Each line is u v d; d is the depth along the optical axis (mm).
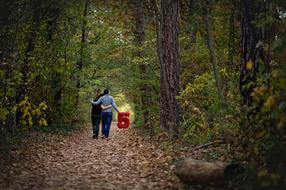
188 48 17297
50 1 13836
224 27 13875
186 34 17516
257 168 6609
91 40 25062
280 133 6457
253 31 8961
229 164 7156
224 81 12773
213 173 7102
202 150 10672
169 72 14391
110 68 25844
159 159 10711
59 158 11234
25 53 14375
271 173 6113
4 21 10398
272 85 6281
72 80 23266
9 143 10906
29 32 13500
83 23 22453
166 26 14461
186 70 17203
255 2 8750
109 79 30688
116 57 25609
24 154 10805
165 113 15727
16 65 11781
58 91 20078
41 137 15281
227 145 9633
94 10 24391
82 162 10891
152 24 23391
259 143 6855
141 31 22141
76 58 22734
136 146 14320
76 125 25250
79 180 8500
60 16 17828
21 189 7414
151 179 8562
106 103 19078
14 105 11641
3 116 10031
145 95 21844
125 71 23703
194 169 7336
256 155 6938
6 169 8750
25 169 9094
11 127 13422
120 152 13094
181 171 7520
